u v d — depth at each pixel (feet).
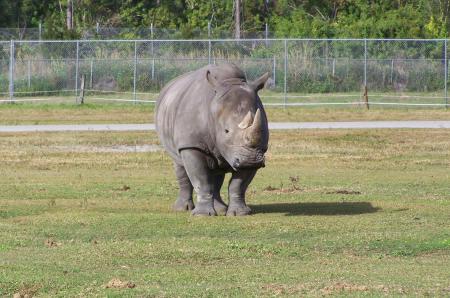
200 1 455.63
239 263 86.63
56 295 75.15
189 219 109.91
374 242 95.96
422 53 347.56
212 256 89.15
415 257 89.71
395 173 158.40
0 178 151.53
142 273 82.38
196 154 109.60
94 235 100.89
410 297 73.97
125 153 186.50
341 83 320.50
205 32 411.95
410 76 323.16
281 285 77.82
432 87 323.57
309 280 79.87
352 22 400.47
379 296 74.18
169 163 171.94
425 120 252.62
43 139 208.13
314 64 321.73
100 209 119.44
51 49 349.20
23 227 105.60
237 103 105.19
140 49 351.67
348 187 140.46
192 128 109.29
